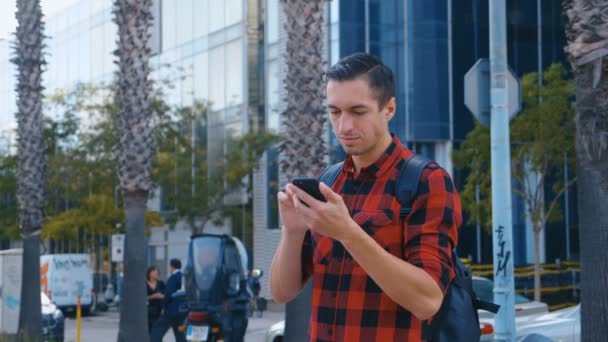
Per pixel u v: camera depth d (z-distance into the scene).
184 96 42.53
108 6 49.09
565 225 35.34
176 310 16.69
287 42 12.75
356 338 2.75
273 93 37.16
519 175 29.23
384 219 2.74
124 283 13.91
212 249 17.70
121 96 14.32
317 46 12.64
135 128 14.13
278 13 36.78
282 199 2.93
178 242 43.84
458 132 33.59
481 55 33.94
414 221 2.71
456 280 2.93
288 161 12.72
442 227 2.68
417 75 33.44
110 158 39.47
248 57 38.34
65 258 37.50
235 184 36.78
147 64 14.31
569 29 7.40
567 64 35.62
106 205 39.06
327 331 2.81
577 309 11.48
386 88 2.75
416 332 2.73
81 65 52.34
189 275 17.64
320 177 3.02
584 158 7.18
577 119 7.29
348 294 2.78
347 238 2.43
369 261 2.46
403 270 2.49
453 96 33.62
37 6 17.91
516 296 13.91
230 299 17.38
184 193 37.12
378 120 2.75
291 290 3.05
